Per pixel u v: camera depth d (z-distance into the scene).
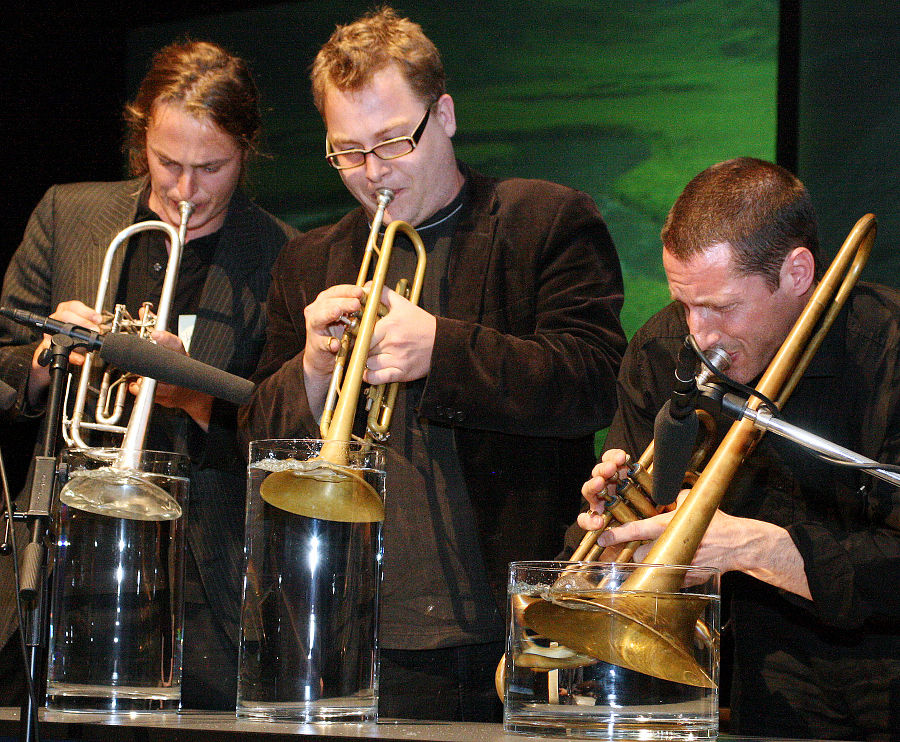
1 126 10.27
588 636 3.23
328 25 11.20
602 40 10.79
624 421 5.56
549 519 5.52
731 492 5.29
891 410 4.89
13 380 6.34
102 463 4.07
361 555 3.76
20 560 3.68
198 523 6.24
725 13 10.48
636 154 10.67
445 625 5.26
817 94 10.14
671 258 4.74
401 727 3.56
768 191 4.70
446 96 5.78
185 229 6.38
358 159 5.58
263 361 6.08
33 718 3.46
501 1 11.02
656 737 3.20
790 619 5.20
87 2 10.56
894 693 4.98
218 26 11.28
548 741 3.20
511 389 5.18
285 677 3.65
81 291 6.70
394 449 5.55
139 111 6.71
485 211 5.83
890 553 4.46
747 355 4.78
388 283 5.85
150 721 3.64
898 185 9.84
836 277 4.48
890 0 9.97
